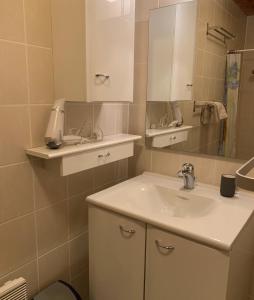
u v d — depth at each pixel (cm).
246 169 67
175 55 150
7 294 115
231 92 134
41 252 138
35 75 121
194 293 108
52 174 137
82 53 115
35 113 124
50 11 123
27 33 116
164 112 161
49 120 124
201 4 137
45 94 127
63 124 128
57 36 123
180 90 152
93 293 147
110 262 134
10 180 119
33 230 133
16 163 120
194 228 105
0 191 116
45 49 124
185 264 108
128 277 128
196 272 106
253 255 137
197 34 140
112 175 177
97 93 122
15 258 126
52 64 127
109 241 132
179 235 107
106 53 123
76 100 122
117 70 131
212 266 101
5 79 111
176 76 152
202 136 148
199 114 147
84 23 112
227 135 139
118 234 128
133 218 120
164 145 165
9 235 122
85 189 159
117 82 132
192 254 105
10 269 125
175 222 110
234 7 127
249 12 124
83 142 139
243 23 126
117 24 126
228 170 143
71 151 121
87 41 113
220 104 138
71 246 155
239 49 129
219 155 144
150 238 116
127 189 147
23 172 123
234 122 136
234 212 119
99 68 121
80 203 157
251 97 129
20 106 118
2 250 120
